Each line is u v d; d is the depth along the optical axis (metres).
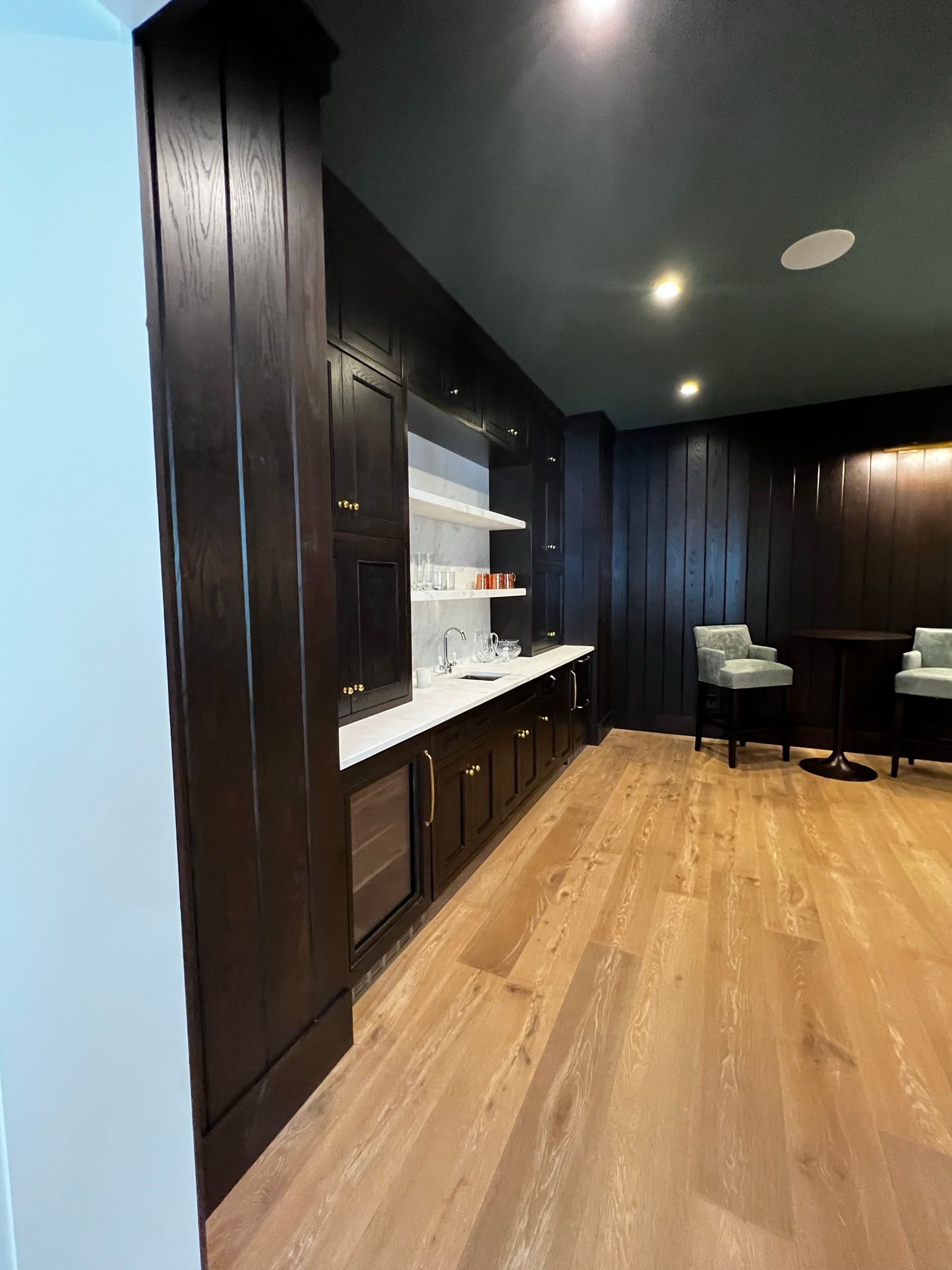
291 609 1.33
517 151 1.67
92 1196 0.81
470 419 2.80
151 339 0.97
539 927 2.08
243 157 1.18
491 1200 1.15
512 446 3.34
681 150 1.67
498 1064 1.48
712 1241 1.07
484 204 1.90
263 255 1.24
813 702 4.37
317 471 1.41
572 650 4.15
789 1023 1.60
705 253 2.20
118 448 0.82
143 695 0.87
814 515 4.28
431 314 2.44
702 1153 1.24
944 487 3.89
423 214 1.94
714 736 4.70
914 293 2.52
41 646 0.74
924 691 3.54
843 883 2.37
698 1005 1.68
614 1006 1.68
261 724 1.24
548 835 2.85
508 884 2.38
